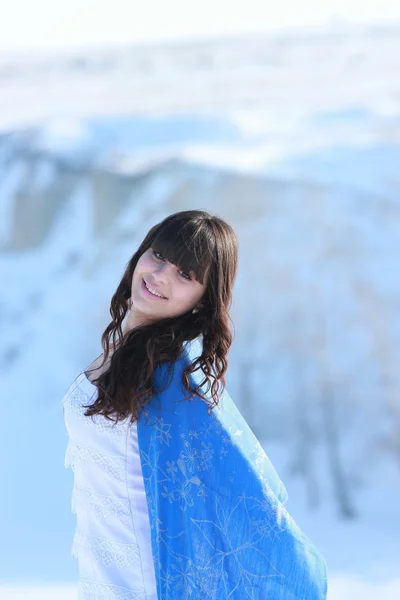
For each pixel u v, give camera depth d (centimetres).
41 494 898
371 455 977
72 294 1209
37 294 1216
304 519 841
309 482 941
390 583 549
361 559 645
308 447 998
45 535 754
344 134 1288
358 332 1095
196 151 1288
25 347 1165
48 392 1109
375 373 1059
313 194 1230
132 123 1314
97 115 1309
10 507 855
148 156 1294
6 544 710
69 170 1290
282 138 1298
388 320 1094
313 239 1188
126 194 1278
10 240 1262
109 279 1217
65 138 1298
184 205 1251
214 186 1259
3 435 1031
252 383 1077
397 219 1186
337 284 1141
